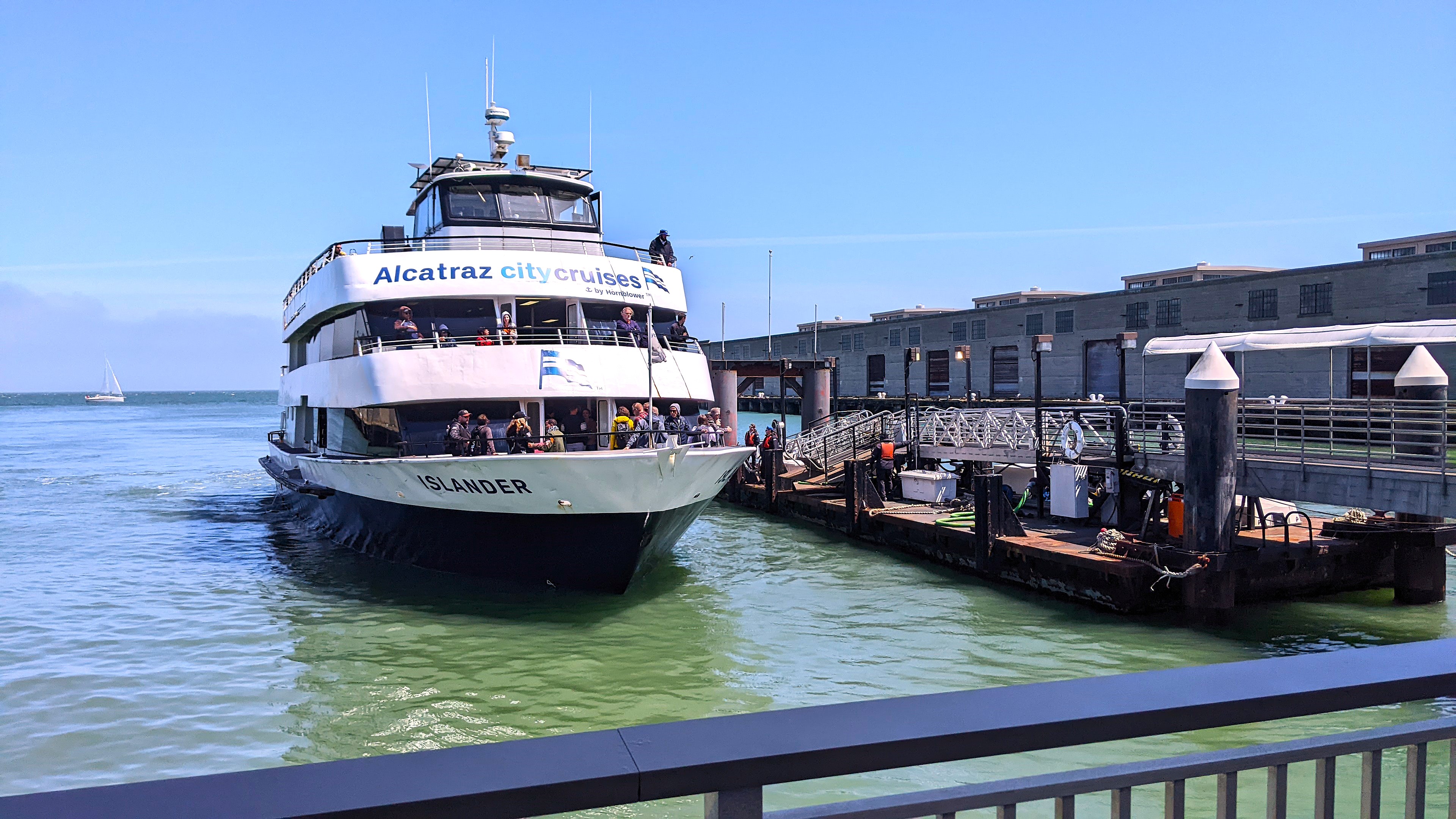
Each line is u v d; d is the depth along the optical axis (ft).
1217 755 7.30
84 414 542.57
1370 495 55.42
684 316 74.08
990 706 6.68
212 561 78.48
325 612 60.75
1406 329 67.31
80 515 108.17
